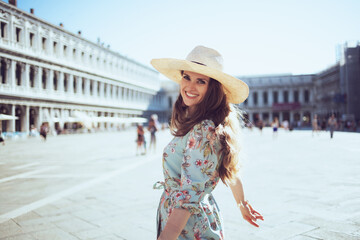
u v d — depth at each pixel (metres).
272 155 12.21
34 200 5.64
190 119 1.58
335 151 12.97
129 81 71.50
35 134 39.81
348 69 44.44
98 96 60.59
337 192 5.29
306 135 30.02
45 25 45.66
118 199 5.55
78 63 53.75
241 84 1.58
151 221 4.21
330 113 55.41
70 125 51.19
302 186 5.98
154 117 15.66
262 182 6.59
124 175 8.38
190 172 1.37
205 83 1.63
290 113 81.56
